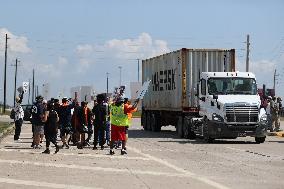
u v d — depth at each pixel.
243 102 50.81
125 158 35.88
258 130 50.78
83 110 45.31
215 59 59.19
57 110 44.62
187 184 23.86
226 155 38.38
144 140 54.97
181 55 59.06
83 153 39.72
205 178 25.91
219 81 52.59
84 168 30.03
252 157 36.97
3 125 85.44
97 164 32.12
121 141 40.50
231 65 59.25
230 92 52.12
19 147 45.19
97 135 43.38
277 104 68.81
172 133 68.94
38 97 44.22
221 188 22.70
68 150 42.59
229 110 50.53
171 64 62.97
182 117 58.97
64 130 44.59
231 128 50.41
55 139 39.50
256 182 24.62
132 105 39.09
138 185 23.53
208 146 47.12
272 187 23.11
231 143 51.56
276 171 28.97
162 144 49.28
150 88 72.38
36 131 44.16
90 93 52.41
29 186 23.20
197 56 59.00
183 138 58.44
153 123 72.25
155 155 38.12
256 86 52.69
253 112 50.75
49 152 39.38
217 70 59.22
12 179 25.41
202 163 32.91
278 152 41.09
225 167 30.81
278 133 65.62
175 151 41.59
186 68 58.75
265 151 42.00
